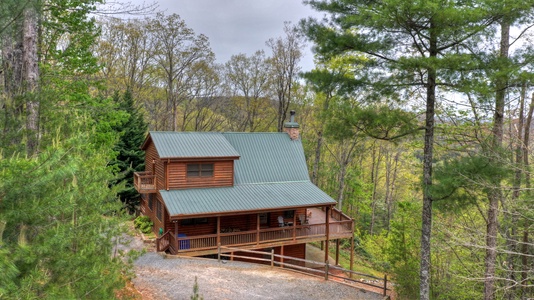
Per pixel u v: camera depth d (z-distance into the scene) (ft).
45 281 14.97
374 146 108.58
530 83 27.73
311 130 118.83
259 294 39.99
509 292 39.63
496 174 29.37
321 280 45.55
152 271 44.52
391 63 31.96
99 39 96.53
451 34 28.30
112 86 103.50
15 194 12.43
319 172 117.60
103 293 17.49
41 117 21.29
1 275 11.14
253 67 119.03
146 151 71.15
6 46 22.65
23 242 12.64
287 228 57.62
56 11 35.09
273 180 63.77
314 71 34.73
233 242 54.75
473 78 28.58
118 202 25.25
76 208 17.33
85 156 23.12
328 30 33.24
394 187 127.44
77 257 16.08
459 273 45.60
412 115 33.81
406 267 41.57
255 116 131.95
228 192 57.67
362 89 33.42
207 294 38.60
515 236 38.37
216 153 58.39
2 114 18.06
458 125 42.06
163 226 56.49
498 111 35.88
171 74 106.63
